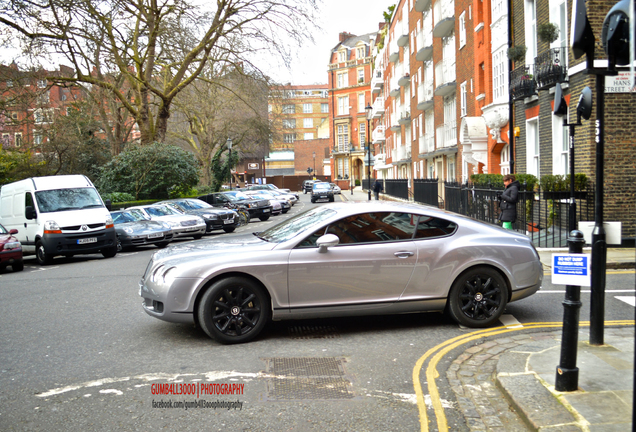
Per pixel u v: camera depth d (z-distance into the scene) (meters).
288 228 6.37
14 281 11.52
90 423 3.83
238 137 48.75
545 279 9.11
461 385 4.45
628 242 11.69
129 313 7.48
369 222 6.06
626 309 6.76
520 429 3.57
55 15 21.33
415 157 40.31
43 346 5.92
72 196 16.36
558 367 3.94
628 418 3.41
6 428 3.77
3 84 22.98
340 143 87.75
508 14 17.47
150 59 27.56
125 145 35.81
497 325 6.27
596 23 11.70
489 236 6.22
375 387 4.45
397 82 47.19
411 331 6.14
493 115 18.66
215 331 5.66
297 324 6.54
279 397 4.25
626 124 11.78
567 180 11.97
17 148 28.47
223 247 6.05
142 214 19.84
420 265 5.99
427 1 32.62
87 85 31.42
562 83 13.34
